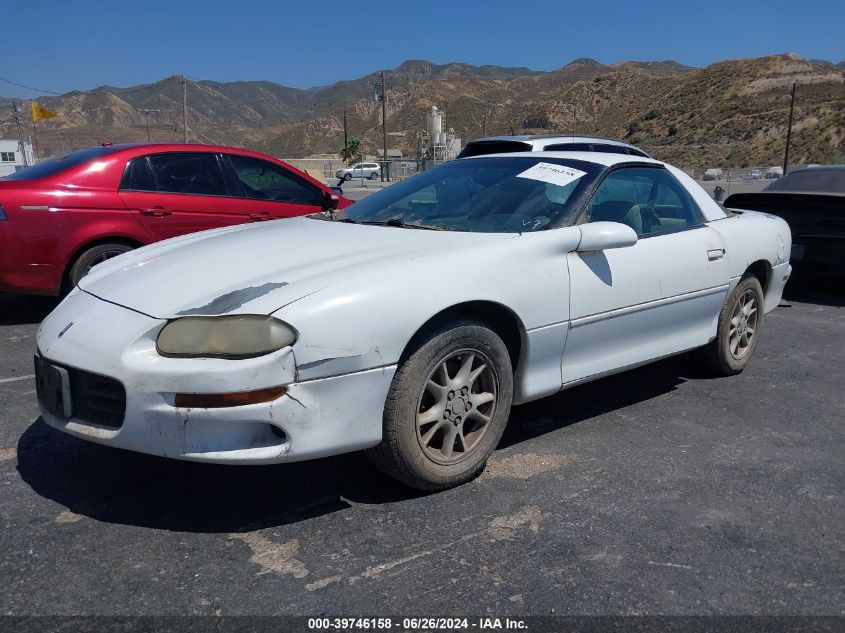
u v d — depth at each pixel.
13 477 3.20
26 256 5.62
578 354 3.59
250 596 2.38
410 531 2.79
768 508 3.05
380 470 3.12
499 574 2.53
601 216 3.74
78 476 3.22
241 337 2.57
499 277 3.15
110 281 3.19
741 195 7.85
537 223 3.55
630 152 10.31
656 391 4.55
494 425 3.24
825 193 7.33
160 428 2.58
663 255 3.94
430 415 3.00
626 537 2.79
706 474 3.36
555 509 3.00
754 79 115.69
